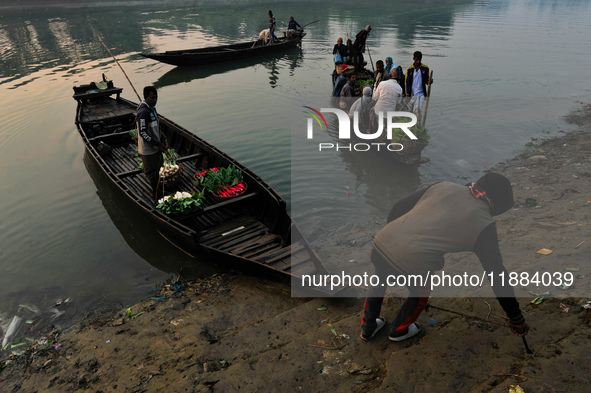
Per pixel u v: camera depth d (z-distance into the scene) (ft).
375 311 10.21
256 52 60.34
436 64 52.34
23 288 16.87
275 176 24.68
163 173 22.54
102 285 16.97
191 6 129.49
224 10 118.01
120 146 29.78
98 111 33.65
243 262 16.01
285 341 11.63
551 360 8.27
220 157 23.88
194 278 17.19
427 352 9.45
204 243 18.26
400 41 69.05
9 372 12.29
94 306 15.67
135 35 77.36
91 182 25.76
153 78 49.78
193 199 19.51
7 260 18.71
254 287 15.74
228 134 31.48
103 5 133.39
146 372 11.13
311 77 49.34
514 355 8.84
